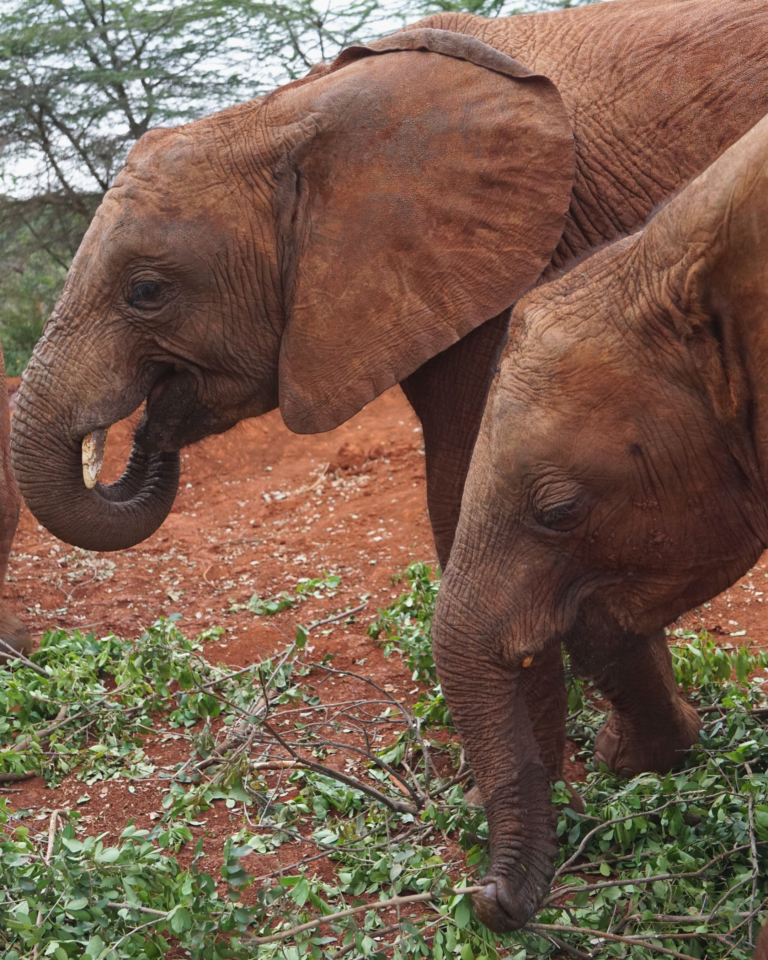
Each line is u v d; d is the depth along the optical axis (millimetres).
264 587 8055
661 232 3250
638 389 3291
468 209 4523
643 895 4016
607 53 4680
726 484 3359
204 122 4738
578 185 4578
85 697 6094
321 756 5562
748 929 3781
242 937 3973
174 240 4598
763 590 6926
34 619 7621
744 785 4438
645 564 3508
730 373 3145
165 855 4777
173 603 7902
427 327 4555
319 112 4551
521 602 3537
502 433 3443
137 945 3941
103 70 15258
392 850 4461
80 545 5090
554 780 4488
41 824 5113
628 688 4742
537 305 3482
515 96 4496
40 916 4000
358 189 4543
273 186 4613
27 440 4809
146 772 5504
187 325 4746
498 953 3973
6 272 16375
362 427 11125
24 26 15930
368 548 8492
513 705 3643
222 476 10453
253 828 4988
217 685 6340
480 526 3549
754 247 2975
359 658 6723
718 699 5543
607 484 3365
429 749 5527
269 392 4973
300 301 4602
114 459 10953
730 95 4480
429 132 4516
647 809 4508
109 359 4727
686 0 4832
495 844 3592
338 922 3926
